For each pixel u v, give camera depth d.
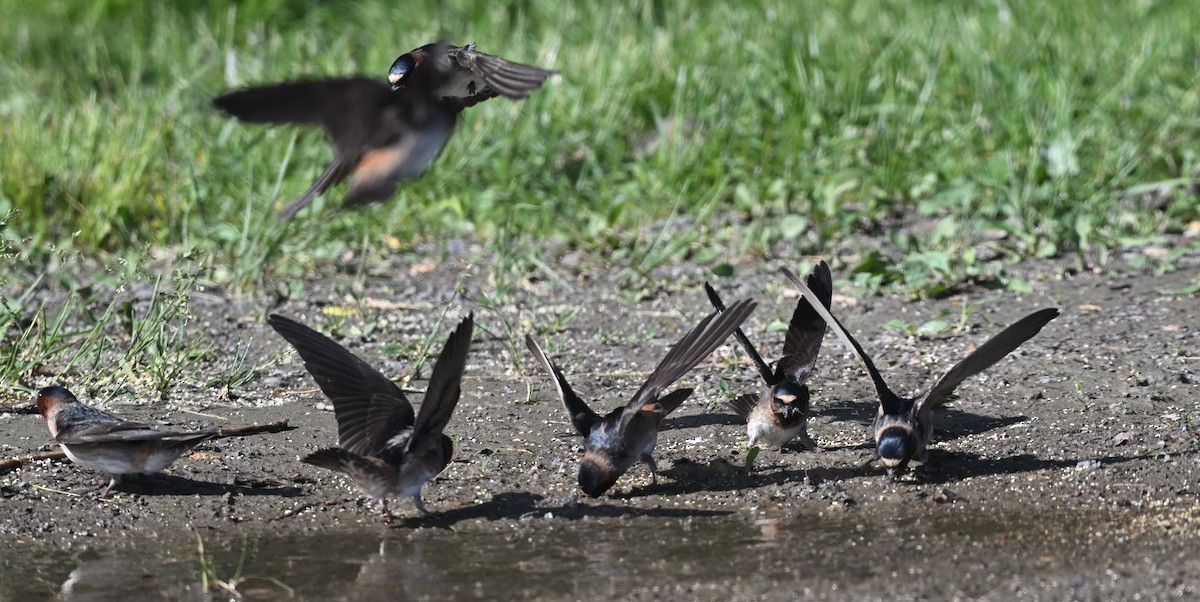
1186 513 9.39
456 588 8.42
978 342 13.28
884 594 8.17
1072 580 8.27
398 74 6.61
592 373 12.88
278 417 11.69
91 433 9.67
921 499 9.85
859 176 18.00
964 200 16.83
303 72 22.09
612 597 8.23
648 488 10.24
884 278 15.25
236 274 15.52
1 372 12.12
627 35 22.67
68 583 8.62
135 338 12.49
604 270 16.20
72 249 16.25
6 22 25.38
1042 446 10.70
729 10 23.30
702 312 14.70
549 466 10.65
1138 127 18.84
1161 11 23.20
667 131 19.75
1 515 9.67
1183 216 17.08
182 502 9.94
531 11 25.61
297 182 18.02
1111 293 14.68
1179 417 11.13
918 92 19.88
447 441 9.59
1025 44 21.33
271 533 9.45
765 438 10.41
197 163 18.77
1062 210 16.86
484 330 13.84
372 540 9.30
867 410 11.69
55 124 19.06
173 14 25.86
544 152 18.69
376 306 15.07
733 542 9.14
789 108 19.41
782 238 16.89
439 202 18.03
